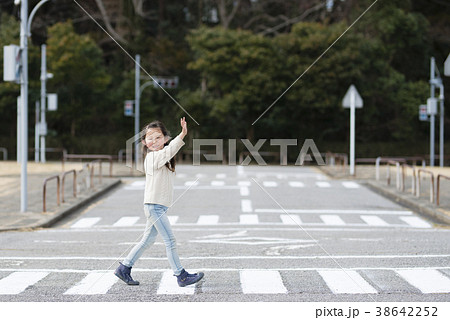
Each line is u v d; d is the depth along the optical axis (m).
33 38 60.31
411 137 56.41
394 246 12.80
